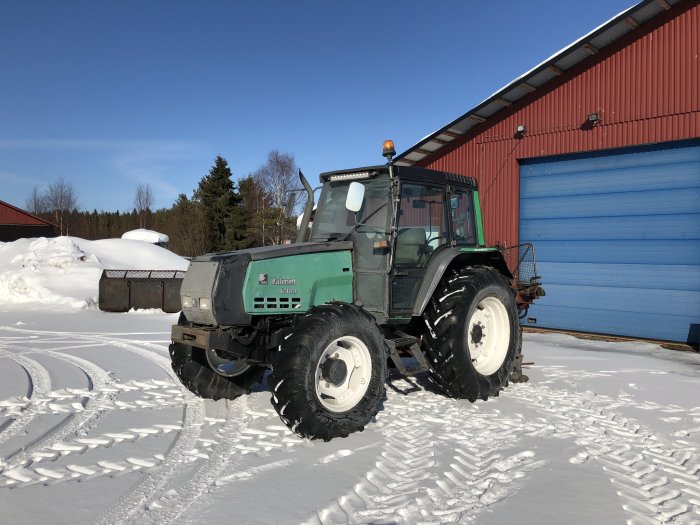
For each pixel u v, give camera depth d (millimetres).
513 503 2637
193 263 3971
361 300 4352
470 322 4645
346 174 4652
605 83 9133
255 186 41375
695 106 8109
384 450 3355
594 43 8844
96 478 2873
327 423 3438
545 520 2465
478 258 5219
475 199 5434
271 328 4098
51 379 5270
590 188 9477
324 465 3090
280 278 3887
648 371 6059
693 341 8219
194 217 37094
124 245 17656
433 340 4469
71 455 3223
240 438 3555
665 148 8578
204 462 3123
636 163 8906
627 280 8984
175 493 2689
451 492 2758
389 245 4262
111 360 6336
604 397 4785
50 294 13062
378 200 4453
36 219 35938
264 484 2812
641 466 3156
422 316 4688
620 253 9078
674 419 4133
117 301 12117
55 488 2742
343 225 4633
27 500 2596
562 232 9844
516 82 9578
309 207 4891
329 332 3498
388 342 4133
